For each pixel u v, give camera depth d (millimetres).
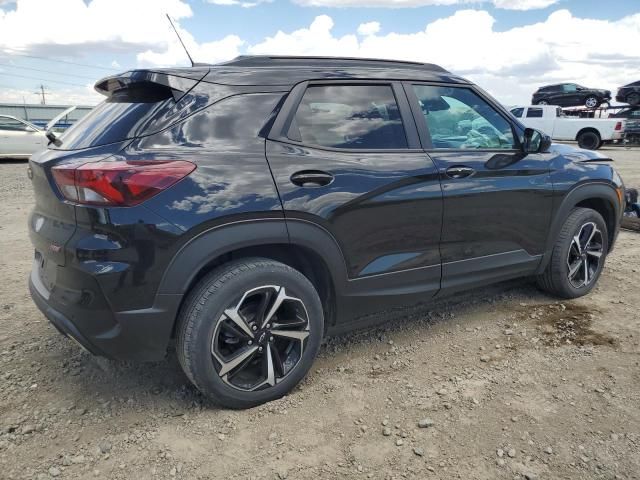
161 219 2328
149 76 2568
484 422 2586
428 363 3195
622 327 3635
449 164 3207
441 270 3287
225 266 2578
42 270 2740
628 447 2383
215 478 2227
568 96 24938
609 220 4391
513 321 3779
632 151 20094
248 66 2844
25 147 14672
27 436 2492
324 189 2732
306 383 2973
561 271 3980
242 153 2578
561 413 2646
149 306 2385
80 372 3092
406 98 3188
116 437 2490
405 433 2512
